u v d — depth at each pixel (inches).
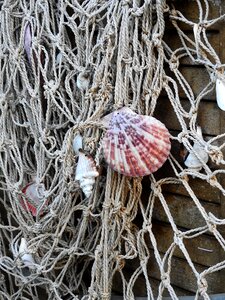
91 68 16.8
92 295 16.8
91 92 16.3
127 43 15.7
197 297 15.1
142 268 16.4
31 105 17.9
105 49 16.2
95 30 17.3
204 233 16.2
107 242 16.3
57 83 17.4
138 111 15.9
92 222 17.9
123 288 17.3
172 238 16.9
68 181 16.9
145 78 15.8
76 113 17.4
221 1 15.1
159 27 15.6
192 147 15.2
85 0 17.1
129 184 16.1
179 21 15.9
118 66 15.7
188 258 15.2
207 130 15.8
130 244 16.4
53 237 17.7
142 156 15.4
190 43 15.8
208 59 15.4
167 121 16.6
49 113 17.6
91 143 16.3
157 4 15.4
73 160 16.7
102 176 17.0
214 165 15.6
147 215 16.6
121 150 15.5
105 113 16.3
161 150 15.4
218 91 14.8
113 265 17.0
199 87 15.8
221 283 15.9
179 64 16.1
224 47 15.1
